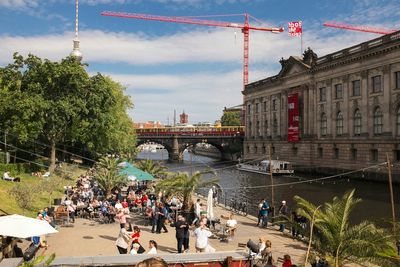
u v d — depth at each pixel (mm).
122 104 85125
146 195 36656
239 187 73125
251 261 15641
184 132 148000
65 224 27797
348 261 17000
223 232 26000
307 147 99375
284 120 111312
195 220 28453
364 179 78562
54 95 57594
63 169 56969
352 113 83875
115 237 24453
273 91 117750
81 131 60594
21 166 51281
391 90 72875
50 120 55531
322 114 94938
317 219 17078
